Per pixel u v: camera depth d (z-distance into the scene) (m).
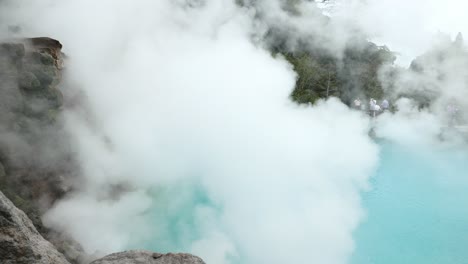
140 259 3.61
